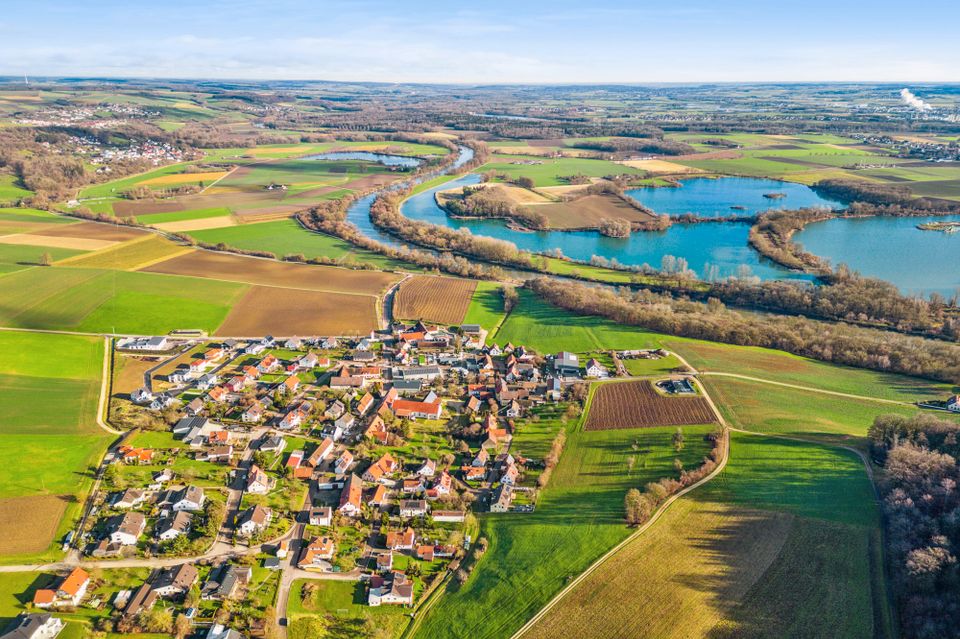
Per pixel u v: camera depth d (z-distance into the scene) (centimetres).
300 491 12812
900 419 13338
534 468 13700
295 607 9994
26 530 11250
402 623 9794
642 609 9600
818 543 10762
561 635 9288
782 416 15038
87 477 12812
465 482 13362
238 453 13875
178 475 13050
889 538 10756
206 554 11006
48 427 14488
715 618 9369
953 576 9356
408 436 14812
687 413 15312
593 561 10662
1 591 9925
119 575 10406
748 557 10538
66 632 9288
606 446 14250
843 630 9119
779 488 12300
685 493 12350
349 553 11194
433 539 11606
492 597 10156
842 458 13150
